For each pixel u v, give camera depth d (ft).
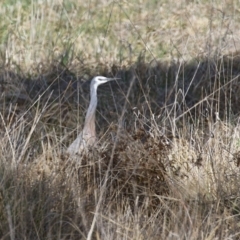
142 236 31.78
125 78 53.98
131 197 36.60
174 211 33.91
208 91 50.98
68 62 56.08
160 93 51.42
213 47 58.23
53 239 32.58
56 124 46.14
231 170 37.17
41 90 51.03
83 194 35.35
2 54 56.90
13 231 30.96
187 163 37.73
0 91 49.39
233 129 41.50
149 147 37.81
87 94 51.19
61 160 37.42
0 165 34.96
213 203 34.96
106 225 32.68
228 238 31.91
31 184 34.73
